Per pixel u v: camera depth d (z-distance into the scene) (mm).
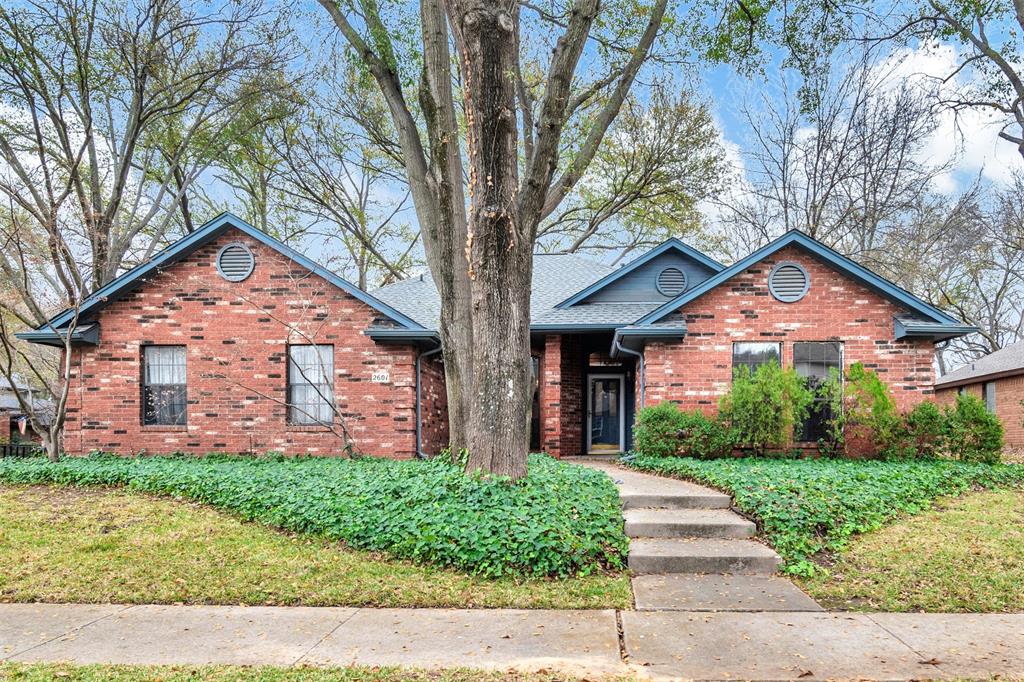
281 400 13484
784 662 4422
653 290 15977
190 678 4148
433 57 9453
